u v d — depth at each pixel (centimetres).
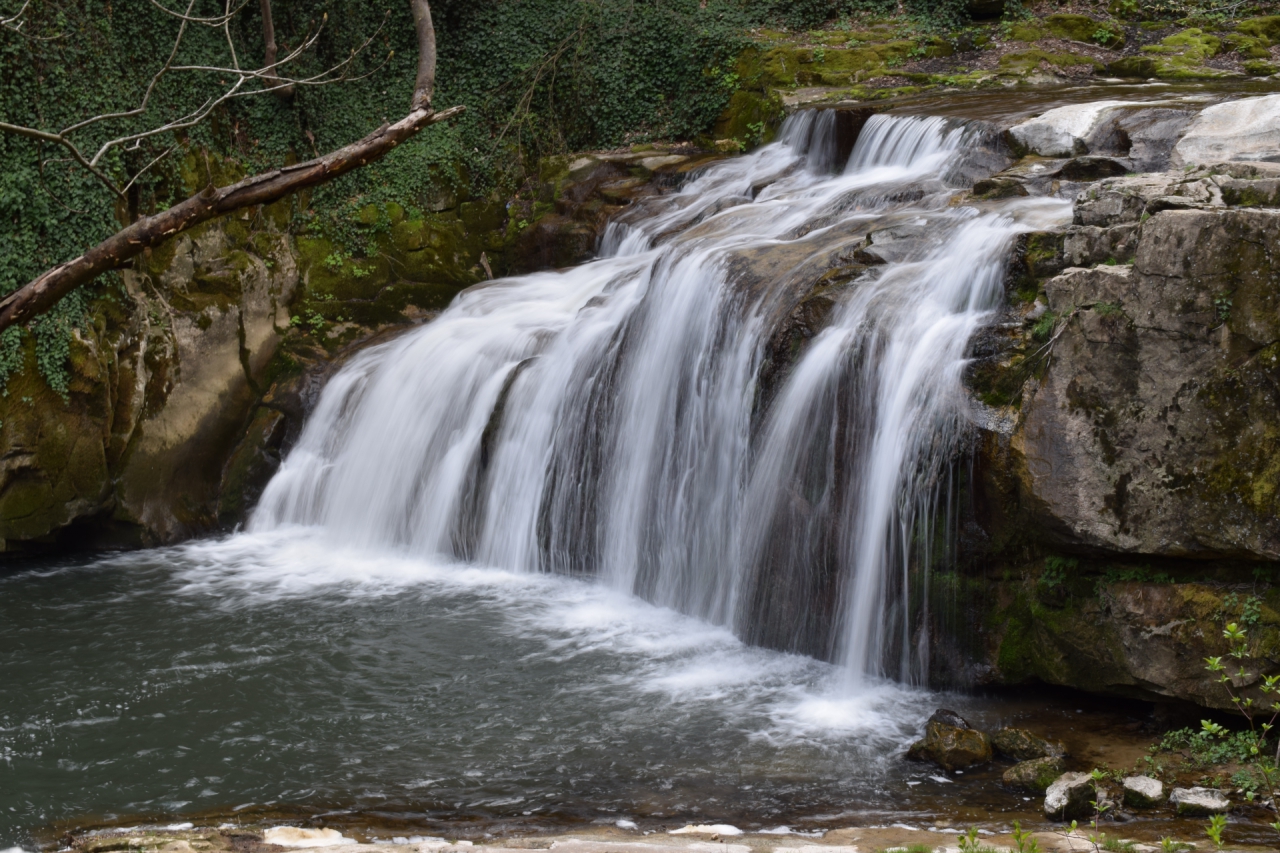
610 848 546
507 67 1966
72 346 1280
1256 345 668
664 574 1039
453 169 1805
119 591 1126
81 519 1302
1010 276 854
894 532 821
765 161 1597
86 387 1286
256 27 1708
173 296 1428
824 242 1081
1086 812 618
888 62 1836
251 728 789
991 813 630
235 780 709
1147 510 708
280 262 1566
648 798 666
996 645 796
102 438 1305
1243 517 675
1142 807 625
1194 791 623
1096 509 723
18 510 1252
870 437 848
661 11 1975
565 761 723
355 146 530
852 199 1252
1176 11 1989
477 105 1945
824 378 885
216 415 1423
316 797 680
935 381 809
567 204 1714
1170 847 480
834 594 868
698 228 1347
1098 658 744
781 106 1686
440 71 1961
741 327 1001
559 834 610
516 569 1158
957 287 888
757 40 1883
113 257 493
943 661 814
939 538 802
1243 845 550
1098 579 745
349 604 1062
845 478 862
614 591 1083
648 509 1062
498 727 780
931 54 1862
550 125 1938
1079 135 1178
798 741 744
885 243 1011
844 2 2062
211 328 1444
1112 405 716
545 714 799
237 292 1483
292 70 1714
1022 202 1045
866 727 764
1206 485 688
